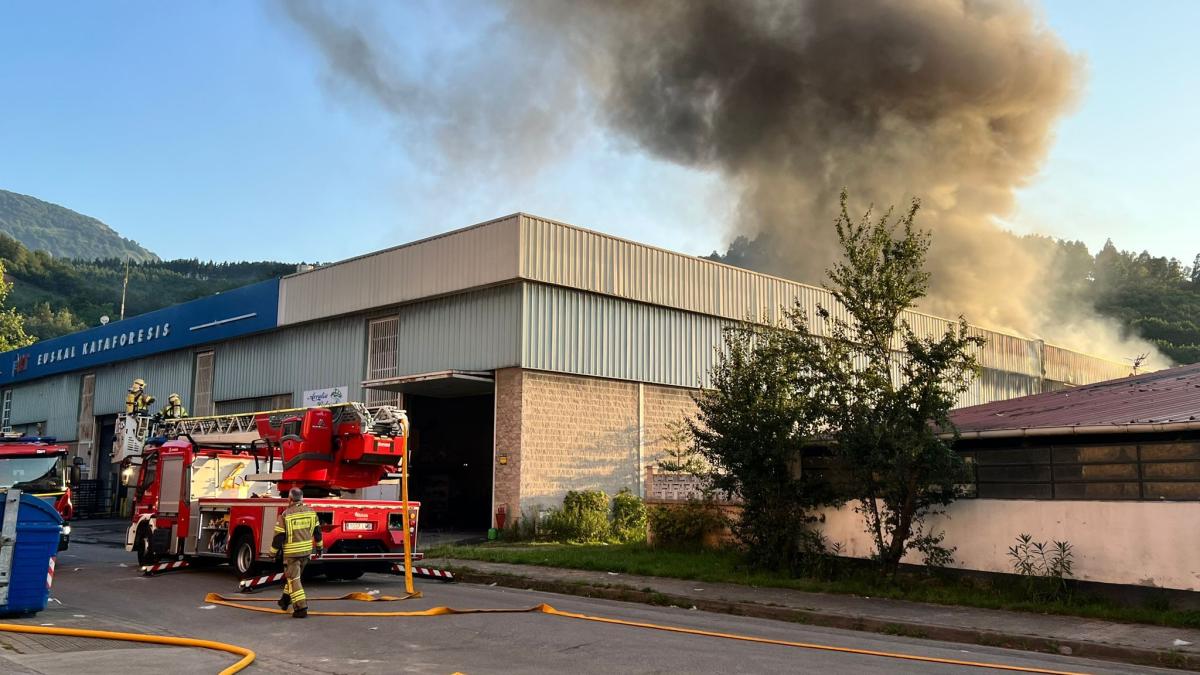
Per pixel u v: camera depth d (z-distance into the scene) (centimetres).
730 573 1593
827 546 1634
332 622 1086
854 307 1555
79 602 1279
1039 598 1298
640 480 2688
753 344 1822
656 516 1986
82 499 4128
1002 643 1073
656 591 1434
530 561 1834
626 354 2706
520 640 961
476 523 3144
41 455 1711
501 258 2502
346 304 2998
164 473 1762
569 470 2516
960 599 1314
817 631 1141
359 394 2925
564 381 2542
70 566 1845
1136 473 1275
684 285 2892
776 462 1617
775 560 1622
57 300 19500
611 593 1481
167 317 3934
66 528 1742
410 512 1557
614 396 2666
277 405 3269
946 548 1474
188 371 3806
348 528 1480
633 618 1188
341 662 845
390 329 2880
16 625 982
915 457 1398
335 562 1463
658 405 2781
